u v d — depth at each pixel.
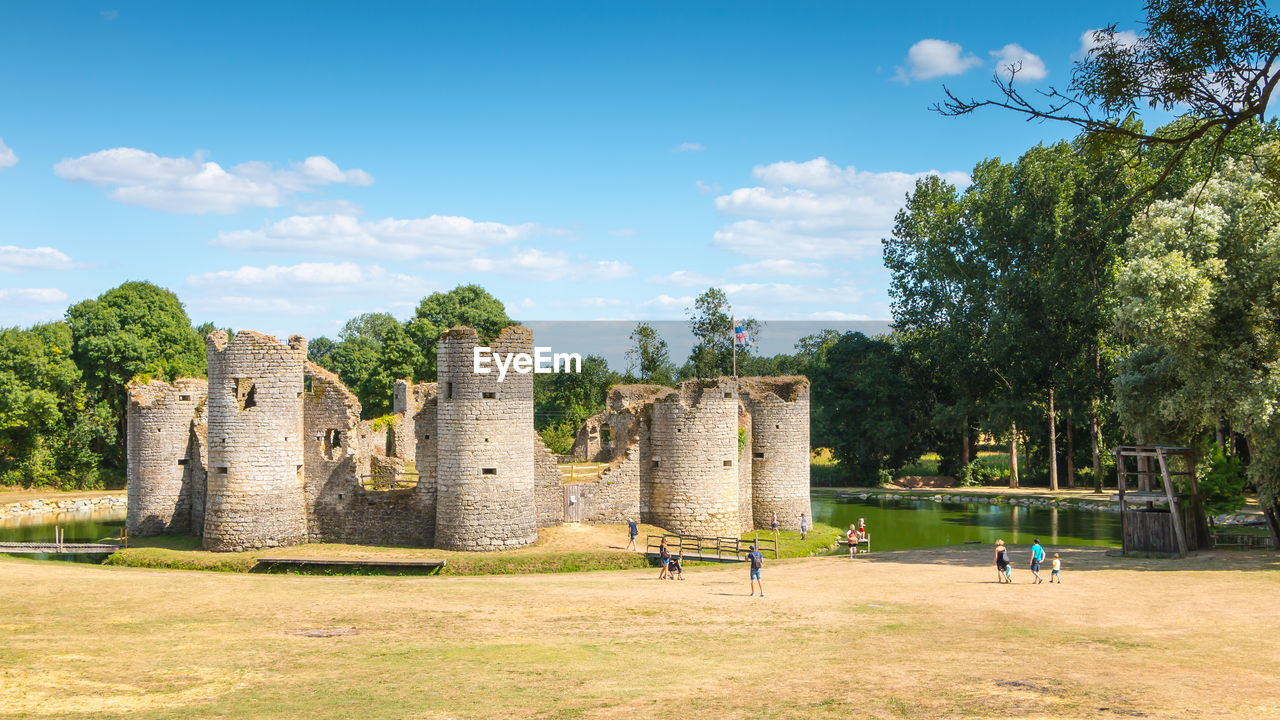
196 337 100.00
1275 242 41.69
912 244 98.56
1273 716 16.92
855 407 99.75
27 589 33.69
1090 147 17.89
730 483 52.78
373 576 40.97
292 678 20.62
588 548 46.28
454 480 45.28
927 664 21.94
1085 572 39.19
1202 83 17.25
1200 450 53.75
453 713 17.73
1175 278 42.69
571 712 17.75
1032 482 97.12
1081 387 82.94
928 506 81.50
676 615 29.80
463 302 99.31
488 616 29.61
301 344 49.59
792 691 19.30
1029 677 20.36
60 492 85.12
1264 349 43.16
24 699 18.27
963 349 89.62
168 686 19.70
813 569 43.03
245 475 45.00
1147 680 19.94
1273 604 30.52
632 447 52.94
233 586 36.28
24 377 87.25
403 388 66.31
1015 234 84.81
